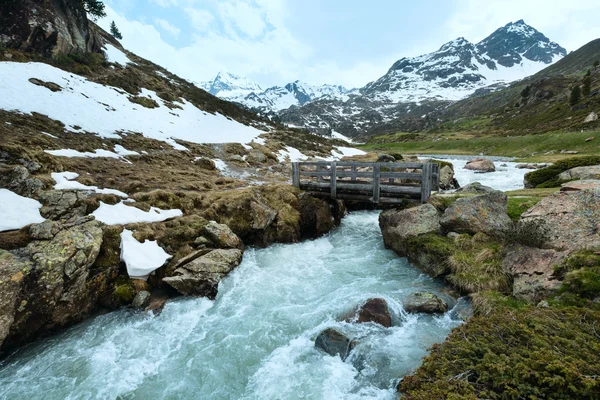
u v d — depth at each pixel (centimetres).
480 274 946
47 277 820
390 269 1224
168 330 891
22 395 670
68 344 822
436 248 1127
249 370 740
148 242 1184
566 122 8075
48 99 2653
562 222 843
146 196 1490
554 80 14025
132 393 679
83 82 3491
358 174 1647
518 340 514
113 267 1020
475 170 3812
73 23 4238
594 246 744
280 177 2911
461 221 1186
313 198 1842
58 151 1844
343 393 634
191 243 1273
